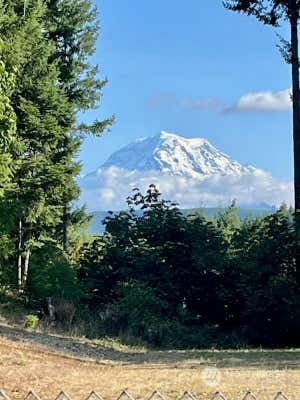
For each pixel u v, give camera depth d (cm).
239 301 2497
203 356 1719
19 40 2533
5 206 2358
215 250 2552
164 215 2645
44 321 2105
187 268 2553
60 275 2473
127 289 2381
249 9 2539
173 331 2219
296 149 2520
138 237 2673
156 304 2350
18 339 1688
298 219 2353
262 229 2436
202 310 2531
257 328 2280
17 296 2455
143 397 1077
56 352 1609
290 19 2525
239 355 1731
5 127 1370
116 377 1302
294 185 2516
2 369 1301
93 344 1869
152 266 2544
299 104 2534
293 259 2336
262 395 1078
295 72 2536
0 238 2395
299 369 1426
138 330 2181
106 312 2267
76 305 2405
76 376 1304
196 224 2619
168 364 1555
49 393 1120
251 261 2378
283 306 2227
